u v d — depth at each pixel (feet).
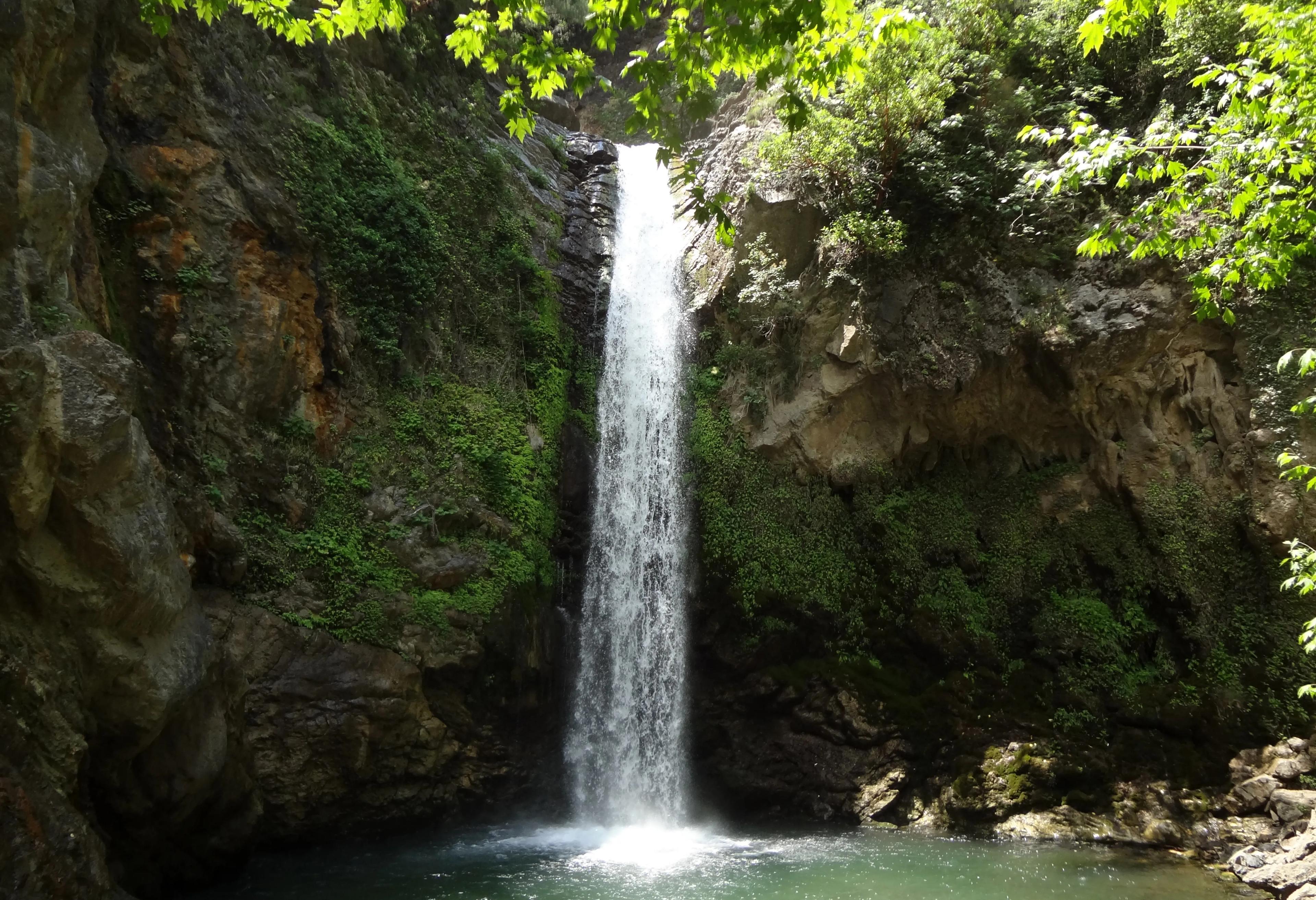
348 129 45.29
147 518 26.53
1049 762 43.04
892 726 45.65
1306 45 25.82
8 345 22.63
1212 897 32.01
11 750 21.20
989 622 47.88
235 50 40.68
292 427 38.88
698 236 60.23
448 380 46.44
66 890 21.45
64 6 27.84
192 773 28.76
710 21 21.89
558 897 30.99
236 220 37.96
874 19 22.84
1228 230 42.39
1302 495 42.52
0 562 22.68
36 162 25.54
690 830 42.93
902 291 51.16
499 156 55.98
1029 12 55.11
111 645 25.22
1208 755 42.14
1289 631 42.34
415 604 39.68
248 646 34.32
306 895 30.73
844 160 50.01
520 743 43.34
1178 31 47.65
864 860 36.65
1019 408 50.29
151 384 33.76
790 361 52.31
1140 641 46.19
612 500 51.39
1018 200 49.96
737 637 47.47
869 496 50.85
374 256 43.73
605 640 47.78
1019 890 32.58
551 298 54.54
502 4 23.95
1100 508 49.03
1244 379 45.32
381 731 37.65
